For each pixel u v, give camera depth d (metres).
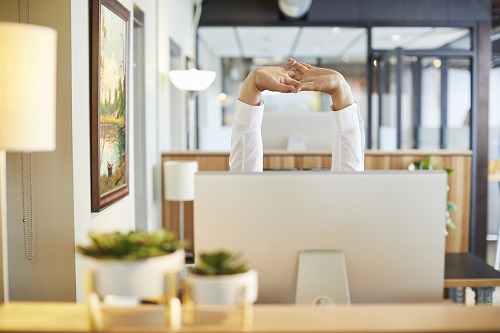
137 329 1.42
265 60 12.19
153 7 6.27
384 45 9.48
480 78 9.15
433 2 9.19
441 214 1.76
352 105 2.28
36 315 1.51
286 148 6.58
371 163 6.14
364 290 1.76
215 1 9.34
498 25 9.87
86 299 1.41
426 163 6.09
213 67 11.60
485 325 1.45
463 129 9.17
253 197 1.73
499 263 7.43
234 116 2.31
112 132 4.34
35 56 1.71
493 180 9.04
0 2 3.38
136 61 5.89
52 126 1.77
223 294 1.41
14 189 3.45
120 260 1.39
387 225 1.75
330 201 1.74
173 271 1.42
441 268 1.77
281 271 1.75
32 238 3.47
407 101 9.16
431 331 1.42
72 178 3.47
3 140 1.70
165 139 7.01
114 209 4.55
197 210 1.74
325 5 9.30
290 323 1.45
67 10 3.41
